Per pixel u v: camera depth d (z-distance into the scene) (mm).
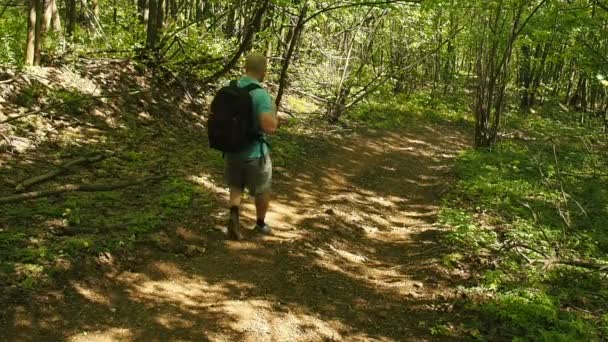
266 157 6023
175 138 9977
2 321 4004
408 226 8203
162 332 4281
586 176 11891
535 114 24438
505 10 14359
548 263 6180
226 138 5730
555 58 13516
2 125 7617
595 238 7754
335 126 15141
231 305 4812
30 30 9664
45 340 3959
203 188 7551
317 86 17500
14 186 6285
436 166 13250
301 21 11711
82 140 8336
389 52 22266
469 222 7773
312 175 10312
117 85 10773
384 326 4879
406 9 13219
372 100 20641
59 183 6633
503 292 5578
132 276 5023
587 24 11633
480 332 4820
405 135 17297
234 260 5715
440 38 22078
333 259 6230
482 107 14656
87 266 4902
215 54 13602
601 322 5199
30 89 8844
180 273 5262
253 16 13234
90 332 4141
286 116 14805
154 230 5883
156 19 12617
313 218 7574
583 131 18141
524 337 4715
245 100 5703
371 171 11688
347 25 16656
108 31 14445
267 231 6504
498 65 15219
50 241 5172
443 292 5613
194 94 12750
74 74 10258
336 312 5016
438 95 26469
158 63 12461
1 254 4758
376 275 6039
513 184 10297
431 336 4730
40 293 4395
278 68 16719
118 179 7176
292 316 4797
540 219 8438
